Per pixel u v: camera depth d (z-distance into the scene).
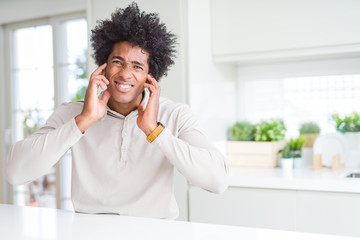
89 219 1.17
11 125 3.56
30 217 1.21
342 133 2.49
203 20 2.41
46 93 3.43
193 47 2.27
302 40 2.25
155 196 1.32
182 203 2.25
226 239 0.95
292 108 2.70
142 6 2.34
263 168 2.42
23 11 3.32
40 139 1.25
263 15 2.34
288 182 2.01
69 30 3.22
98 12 2.43
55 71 3.27
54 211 1.30
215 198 2.17
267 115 2.79
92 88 1.24
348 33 2.14
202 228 1.05
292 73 2.68
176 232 1.01
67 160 3.24
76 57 3.20
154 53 1.33
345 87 2.53
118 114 1.36
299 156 2.40
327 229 1.94
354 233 1.88
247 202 2.10
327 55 2.47
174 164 1.24
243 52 2.40
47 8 3.20
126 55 1.27
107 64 1.31
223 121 2.65
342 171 2.25
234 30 2.43
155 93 1.27
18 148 1.27
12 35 3.53
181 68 2.24
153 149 1.33
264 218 2.07
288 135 2.69
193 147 1.24
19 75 3.54
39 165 1.24
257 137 2.51
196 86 2.29
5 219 1.20
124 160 1.33
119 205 1.32
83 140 1.38
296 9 2.26
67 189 3.24
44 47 3.40
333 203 1.92
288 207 2.01
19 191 3.55
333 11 2.17
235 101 2.86
